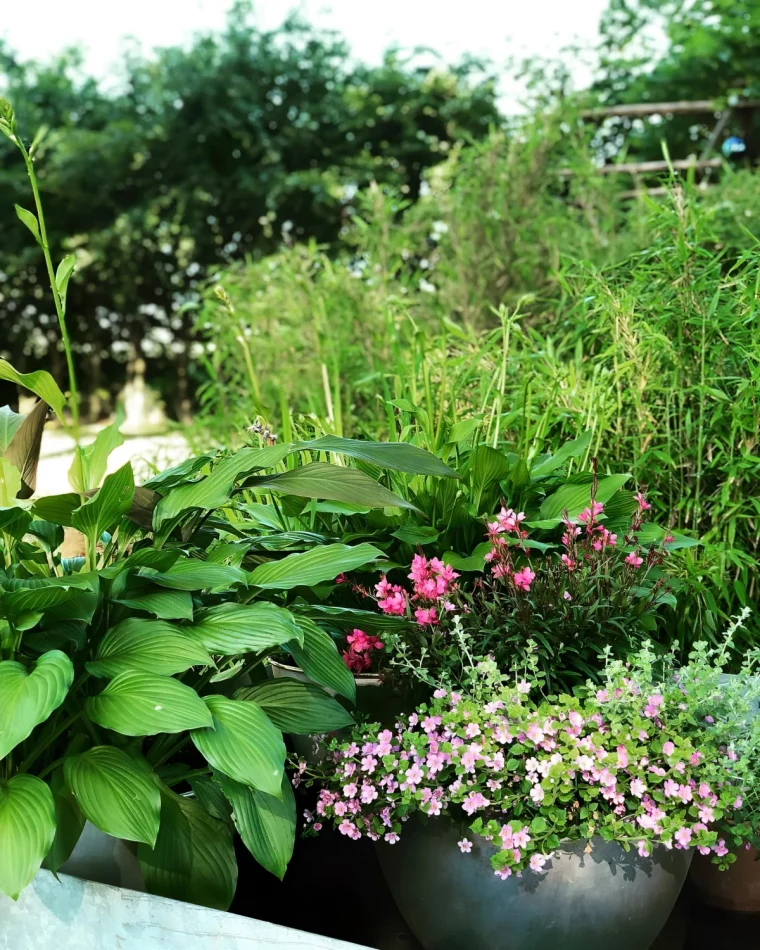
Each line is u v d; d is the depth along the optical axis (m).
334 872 1.97
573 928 1.49
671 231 2.77
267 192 12.87
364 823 1.57
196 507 1.61
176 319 14.09
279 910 1.84
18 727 1.26
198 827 1.59
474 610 1.83
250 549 1.91
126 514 1.68
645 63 9.88
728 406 2.40
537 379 2.71
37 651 1.56
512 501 2.16
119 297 14.15
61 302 1.70
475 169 5.38
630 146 9.91
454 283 5.09
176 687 1.42
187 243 13.95
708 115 9.80
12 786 1.41
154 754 1.64
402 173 13.11
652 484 2.58
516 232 4.95
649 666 1.52
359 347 3.97
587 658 1.80
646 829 1.44
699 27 9.54
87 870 1.66
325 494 1.73
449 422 2.45
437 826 1.53
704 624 2.28
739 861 1.78
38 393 1.64
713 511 2.39
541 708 1.52
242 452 1.66
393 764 1.51
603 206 5.16
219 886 1.58
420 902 1.58
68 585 1.40
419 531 2.04
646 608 1.89
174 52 13.31
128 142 13.30
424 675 1.68
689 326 2.56
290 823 1.49
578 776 1.51
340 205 12.93
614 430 2.65
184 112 13.27
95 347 14.67
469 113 12.48
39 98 14.01
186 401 13.19
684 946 1.73
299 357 4.28
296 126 13.34
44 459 8.43
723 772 1.48
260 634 1.50
